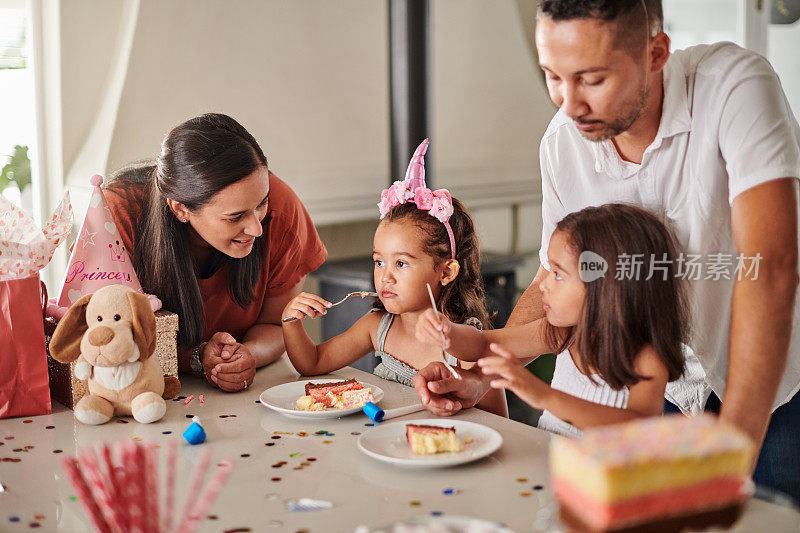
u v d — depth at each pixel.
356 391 1.22
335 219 2.99
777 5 2.96
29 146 2.55
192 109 2.59
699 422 0.68
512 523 0.82
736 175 1.11
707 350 1.25
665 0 2.96
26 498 0.91
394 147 3.07
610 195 1.29
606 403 1.30
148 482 0.71
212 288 1.45
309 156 2.91
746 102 1.11
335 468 0.98
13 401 1.19
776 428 1.28
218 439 1.09
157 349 1.29
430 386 1.18
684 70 1.19
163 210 1.32
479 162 3.55
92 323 1.16
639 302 1.09
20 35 2.47
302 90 2.88
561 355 1.43
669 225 1.22
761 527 0.78
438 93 3.34
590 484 0.62
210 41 2.62
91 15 2.45
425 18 2.97
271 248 1.50
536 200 3.83
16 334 1.19
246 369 1.32
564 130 1.32
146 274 1.36
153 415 1.16
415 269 1.37
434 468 0.97
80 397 1.22
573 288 1.14
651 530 0.63
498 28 3.57
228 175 1.24
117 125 2.42
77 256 1.28
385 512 0.85
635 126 1.20
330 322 2.88
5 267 1.20
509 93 3.66
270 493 0.91
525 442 1.06
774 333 1.04
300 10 2.84
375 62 3.10
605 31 0.98
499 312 3.06
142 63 2.47
